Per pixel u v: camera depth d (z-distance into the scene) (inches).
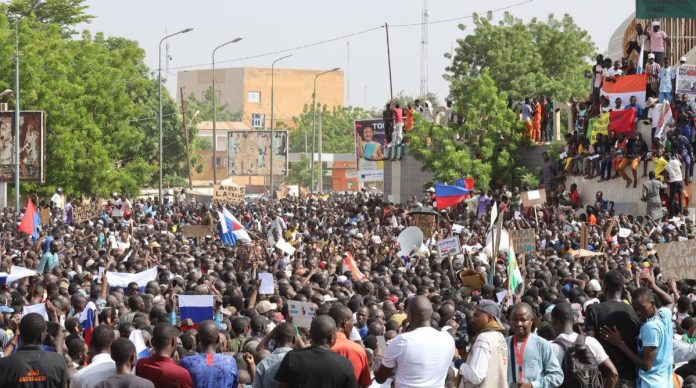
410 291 760.3
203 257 986.7
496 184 2106.3
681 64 1606.8
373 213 1919.3
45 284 753.6
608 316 437.7
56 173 2385.6
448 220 1457.9
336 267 955.3
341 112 5851.4
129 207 1947.6
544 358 411.5
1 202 2198.6
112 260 944.3
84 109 2426.2
